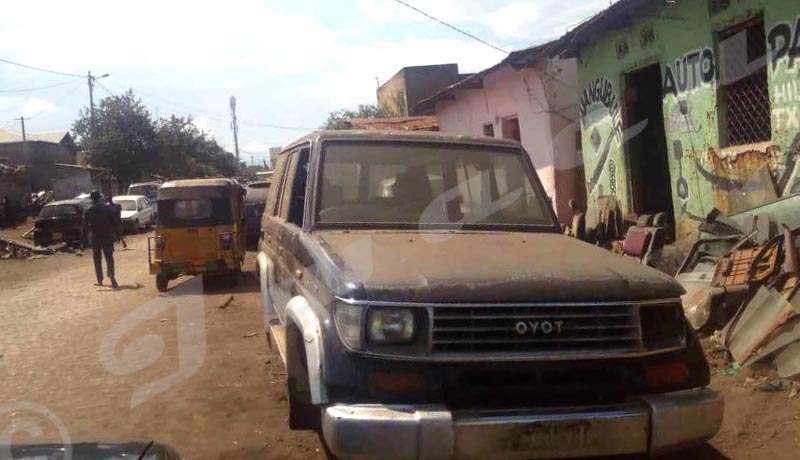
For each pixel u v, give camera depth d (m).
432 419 2.82
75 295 11.76
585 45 10.33
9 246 20.89
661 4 8.09
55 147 46.81
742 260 6.07
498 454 2.86
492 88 14.71
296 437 4.45
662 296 3.22
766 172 6.80
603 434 2.94
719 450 3.92
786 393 4.61
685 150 8.18
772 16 6.66
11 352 7.32
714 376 5.05
